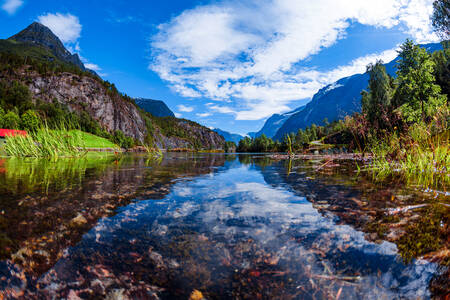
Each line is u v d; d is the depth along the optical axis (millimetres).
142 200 2500
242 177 4664
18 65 124812
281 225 1684
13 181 3762
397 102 24375
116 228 1630
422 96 21812
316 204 2273
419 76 22609
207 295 941
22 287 968
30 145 11688
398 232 1476
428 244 1284
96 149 48594
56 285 995
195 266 1151
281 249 1307
